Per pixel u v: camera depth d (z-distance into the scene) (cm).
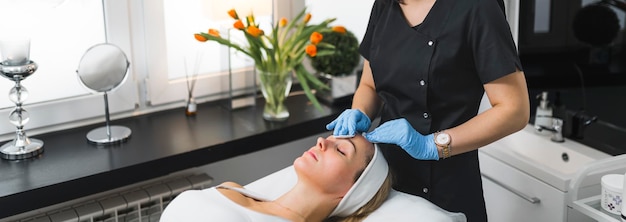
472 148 172
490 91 171
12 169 215
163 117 262
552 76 254
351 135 175
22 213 220
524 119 170
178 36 262
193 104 262
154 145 234
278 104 257
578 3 240
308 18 252
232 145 240
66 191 209
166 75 263
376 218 168
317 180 171
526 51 256
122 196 238
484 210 192
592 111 244
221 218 160
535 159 245
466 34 170
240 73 271
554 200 218
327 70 268
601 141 240
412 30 176
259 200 178
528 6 251
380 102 198
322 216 175
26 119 226
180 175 257
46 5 219
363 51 195
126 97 257
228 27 253
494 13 167
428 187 184
